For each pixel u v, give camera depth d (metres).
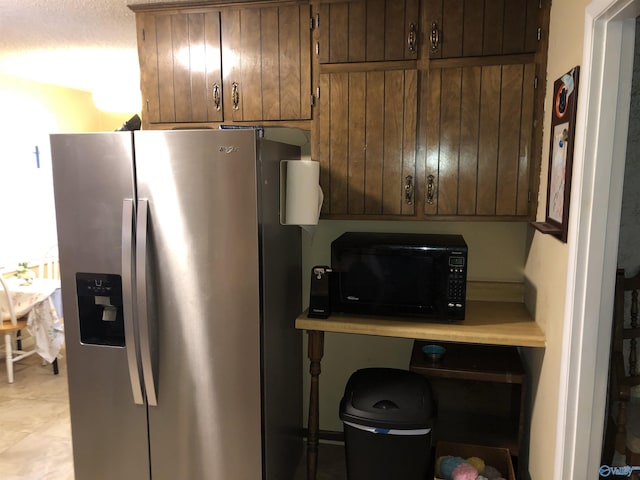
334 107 2.12
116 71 3.61
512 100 1.96
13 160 3.99
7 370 3.46
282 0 2.09
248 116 2.21
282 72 2.14
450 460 1.91
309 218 2.04
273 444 2.02
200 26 2.19
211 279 1.79
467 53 1.97
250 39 2.15
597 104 1.31
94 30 2.53
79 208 1.85
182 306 1.83
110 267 1.86
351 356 2.54
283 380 2.15
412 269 1.96
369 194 2.14
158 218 1.79
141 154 1.77
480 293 2.32
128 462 1.98
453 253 1.90
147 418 1.93
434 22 1.98
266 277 1.86
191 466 1.93
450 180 2.06
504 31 1.93
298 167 1.99
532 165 1.98
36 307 3.40
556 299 1.63
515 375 1.93
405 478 1.79
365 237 2.15
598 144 1.32
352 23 2.05
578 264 1.39
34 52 3.01
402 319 2.02
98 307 1.90
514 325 1.94
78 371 1.95
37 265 4.24
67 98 4.54
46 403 3.08
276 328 2.02
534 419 1.90
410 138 2.06
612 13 1.22
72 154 1.82
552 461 1.61
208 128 2.26
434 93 2.02
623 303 1.91
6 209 3.96
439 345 2.22
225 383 1.85
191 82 2.24
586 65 1.33
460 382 2.30
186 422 1.90
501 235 2.31
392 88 2.05
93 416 1.97
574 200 1.41
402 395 1.81
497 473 1.90
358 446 1.80
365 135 2.11
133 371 1.85
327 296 2.03
